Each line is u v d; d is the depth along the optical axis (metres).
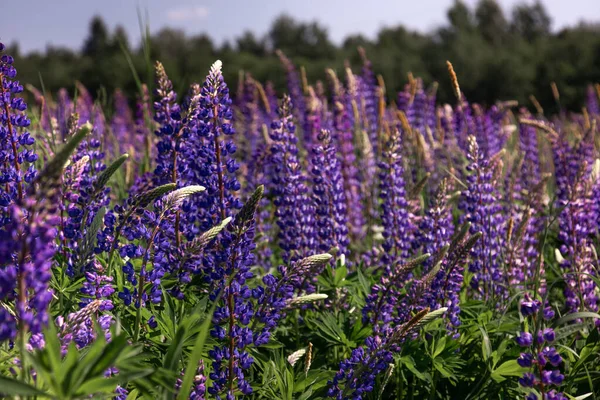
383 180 5.38
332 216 5.21
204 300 3.24
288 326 4.70
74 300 3.51
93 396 2.58
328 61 44.78
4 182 3.48
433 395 3.90
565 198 5.92
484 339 3.90
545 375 3.05
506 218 6.09
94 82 38.00
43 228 2.27
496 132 8.96
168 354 2.78
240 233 3.36
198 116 3.82
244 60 43.47
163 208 3.42
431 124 9.52
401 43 62.06
